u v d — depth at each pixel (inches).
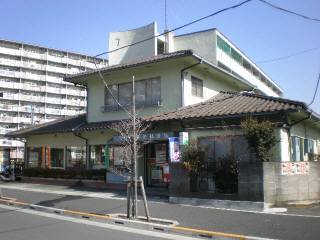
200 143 593.3
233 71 1284.4
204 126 611.2
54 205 548.4
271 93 2062.0
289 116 572.4
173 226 385.7
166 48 1147.9
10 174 1011.9
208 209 485.4
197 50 1115.9
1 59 3304.6
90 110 877.2
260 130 485.7
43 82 3484.3
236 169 498.0
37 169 953.5
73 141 904.3
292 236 334.6
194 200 522.9
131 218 429.1
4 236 344.8
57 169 896.3
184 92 729.0
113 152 781.9
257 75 1736.0
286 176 486.0
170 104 735.7
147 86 775.7
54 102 3494.1
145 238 346.6
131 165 449.4
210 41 1099.9
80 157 881.5
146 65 748.0
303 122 671.8
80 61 3695.9
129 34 1193.4
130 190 438.3
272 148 532.4
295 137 616.4
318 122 711.1
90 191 718.5
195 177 533.0
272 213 447.5
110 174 776.9
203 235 357.1
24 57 3417.8
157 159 732.7
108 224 424.2
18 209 544.7
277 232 350.3
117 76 823.7
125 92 811.4
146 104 764.6
